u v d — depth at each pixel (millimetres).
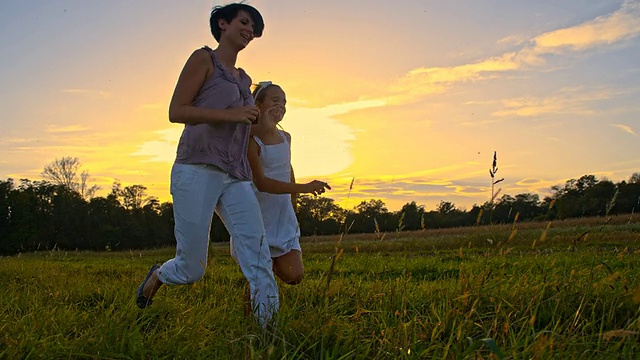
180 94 4051
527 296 4426
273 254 4785
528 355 3096
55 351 3486
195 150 4133
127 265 13852
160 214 73625
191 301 5773
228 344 3566
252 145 4582
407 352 3270
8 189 70562
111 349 3553
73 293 6508
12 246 68438
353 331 3787
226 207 4270
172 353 3555
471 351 3246
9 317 4320
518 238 17781
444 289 5125
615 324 3955
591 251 9227
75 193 72812
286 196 4871
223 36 4305
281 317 3902
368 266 9656
